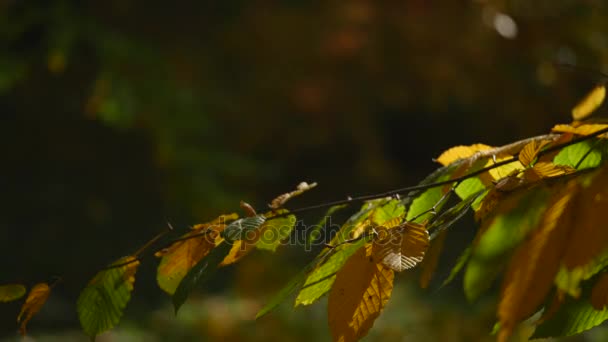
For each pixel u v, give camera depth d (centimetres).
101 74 1216
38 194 1669
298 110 1731
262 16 1608
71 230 1596
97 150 1761
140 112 1233
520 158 160
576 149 168
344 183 2034
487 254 101
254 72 1642
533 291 97
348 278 144
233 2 1648
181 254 174
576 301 148
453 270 134
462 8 1295
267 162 1959
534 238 102
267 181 1919
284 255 1016
